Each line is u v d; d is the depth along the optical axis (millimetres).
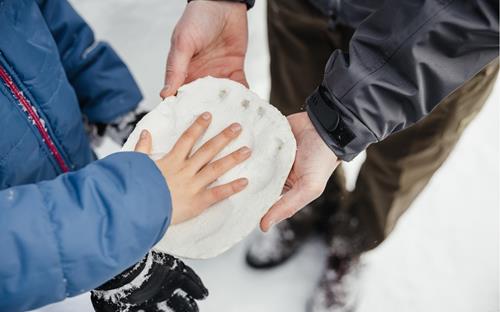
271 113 903
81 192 716
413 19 757
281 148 880
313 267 1612
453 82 812
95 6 1954
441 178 1751
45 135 951
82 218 703
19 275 686
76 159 1065
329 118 885
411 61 785
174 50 1027
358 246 1550
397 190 1292
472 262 1607
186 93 917
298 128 957
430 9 738
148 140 838
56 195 710
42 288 707
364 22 840
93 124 1232
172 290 992
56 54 970
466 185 1735
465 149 1803
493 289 1562
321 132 902
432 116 1080
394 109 852
